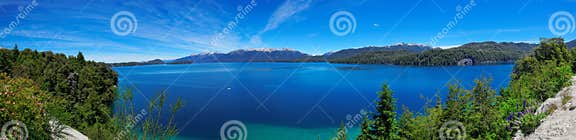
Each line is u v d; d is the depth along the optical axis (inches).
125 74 5172.2
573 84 578.2
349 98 2249.0
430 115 395.2
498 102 470.9
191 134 1360.7
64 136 346.9
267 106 2043.6
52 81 1175.6
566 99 432.8
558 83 592.4
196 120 1606.8
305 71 4372.5
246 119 1673.2
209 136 1338.6
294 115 1761.8
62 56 2706.7
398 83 2541.8
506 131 389.1
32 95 325.7
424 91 2087.8
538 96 561.3
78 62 2295.8
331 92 2576.3
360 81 2928.2
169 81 3686.0
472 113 395.2
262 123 1594.5
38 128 311.0
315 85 3051.2
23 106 299.1
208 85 3238.2
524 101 467.2
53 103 364.2
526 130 387.2
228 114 1785.2
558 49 1021.8
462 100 399.9
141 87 2962.6
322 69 4488.2
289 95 2506.2
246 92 2699.3
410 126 414.3
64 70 1409.9
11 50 2271.2
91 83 1354.6
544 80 596.1
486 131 387.2
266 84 3211.1
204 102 2194.9
